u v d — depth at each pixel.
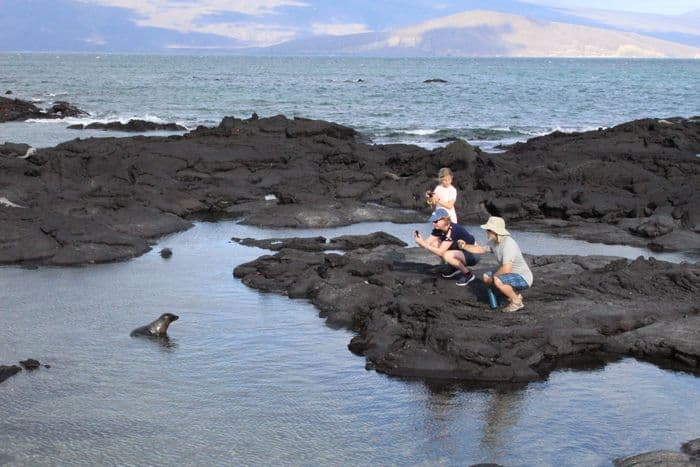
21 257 15.76
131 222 18.59
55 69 141.12
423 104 61.12
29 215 17.36
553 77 126.31
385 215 20.78
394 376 10.35
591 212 20.81
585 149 29.94
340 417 9.20
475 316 11.66
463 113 54.03
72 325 12.12
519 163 27.45
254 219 20.05
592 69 181.88
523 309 11.99
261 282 14.16
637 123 35.59
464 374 10.32
